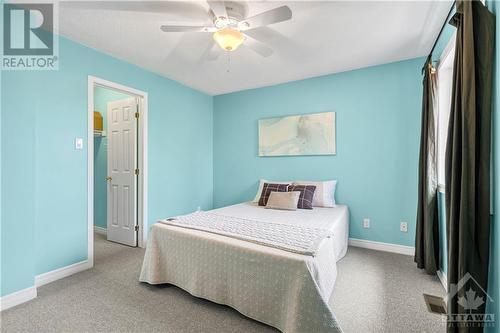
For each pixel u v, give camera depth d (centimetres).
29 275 198
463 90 127
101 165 398
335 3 192
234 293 177
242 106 417
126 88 302
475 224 124
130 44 260
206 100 434
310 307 142
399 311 181
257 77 355
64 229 242
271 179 390
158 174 347
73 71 250
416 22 216
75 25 224
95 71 269
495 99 119
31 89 201
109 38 247
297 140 365
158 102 345
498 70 116
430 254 236
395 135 304
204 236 195
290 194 310
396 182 303
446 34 217
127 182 341
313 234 194
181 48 269
